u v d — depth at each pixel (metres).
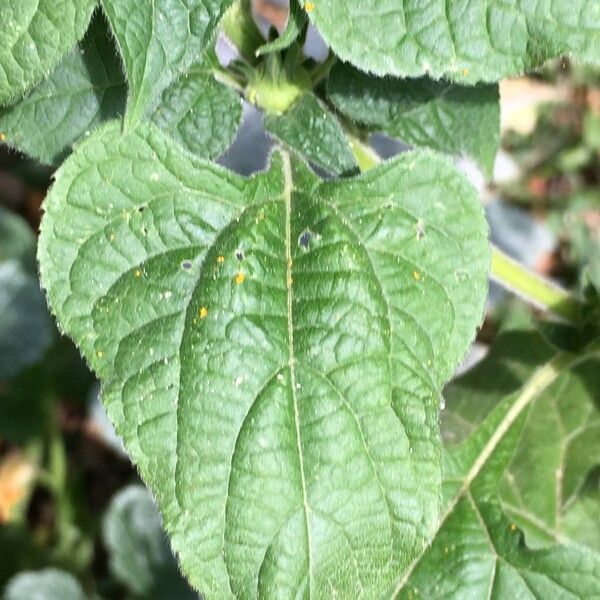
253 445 0.17
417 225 0.18
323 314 0.17
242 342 0.17
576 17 0.17
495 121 0.23
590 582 0.21
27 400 0.43
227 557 0.17
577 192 0.48
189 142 0.19
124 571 0.38
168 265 0.17
